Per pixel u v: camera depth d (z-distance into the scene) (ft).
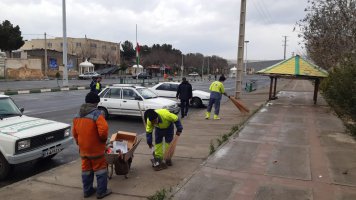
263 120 43.24
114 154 19.80
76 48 309.22
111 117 48.42
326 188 19.30
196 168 22.72
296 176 21.25
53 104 63.00
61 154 27.99
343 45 62.85
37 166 25.03
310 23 71.67
